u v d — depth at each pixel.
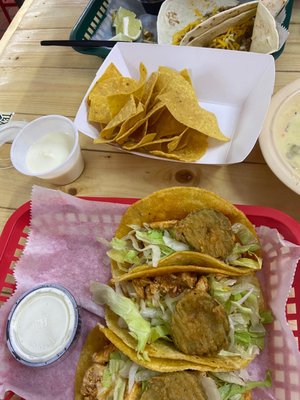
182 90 0.32
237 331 0.26
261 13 0.33
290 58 0.36
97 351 0.27
